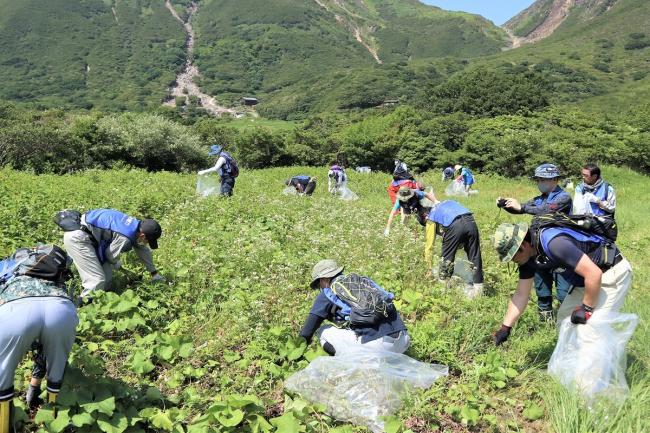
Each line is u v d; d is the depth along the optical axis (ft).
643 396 14.98
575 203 25.55
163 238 29.71
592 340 15.15
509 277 25.66
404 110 193.47
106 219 20.74
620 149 120.47
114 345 17.58
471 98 216.54
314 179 57.82
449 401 15.80
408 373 15.80
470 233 24.27
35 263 12.98
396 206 33.14
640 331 19.21
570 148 114.42
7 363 12.12
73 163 106.11
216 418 13.67
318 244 29.81
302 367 16.71
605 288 15.25
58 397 13.19
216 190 48.83
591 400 15.01
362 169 104.58
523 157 114.52
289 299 21.75
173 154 126.00
